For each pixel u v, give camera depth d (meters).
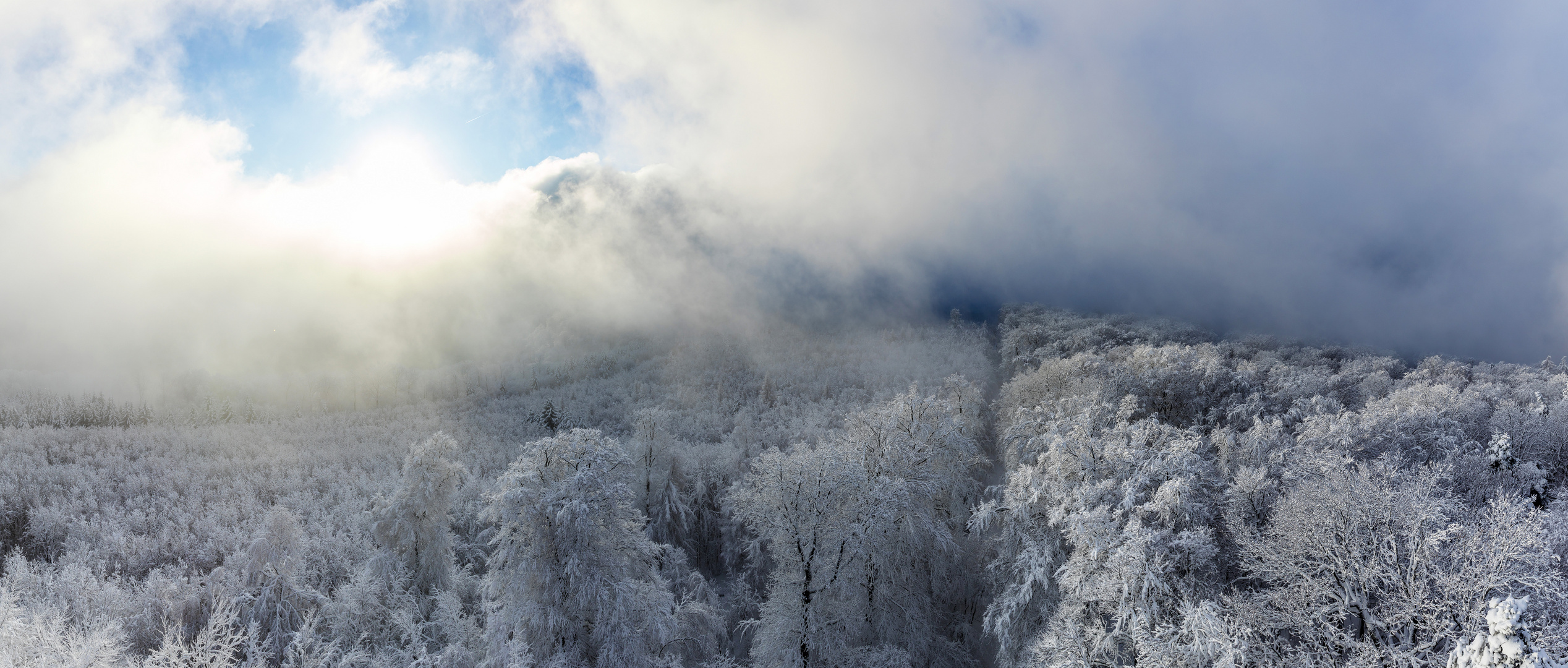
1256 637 17.31
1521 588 16.52
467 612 29.89
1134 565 18.81
